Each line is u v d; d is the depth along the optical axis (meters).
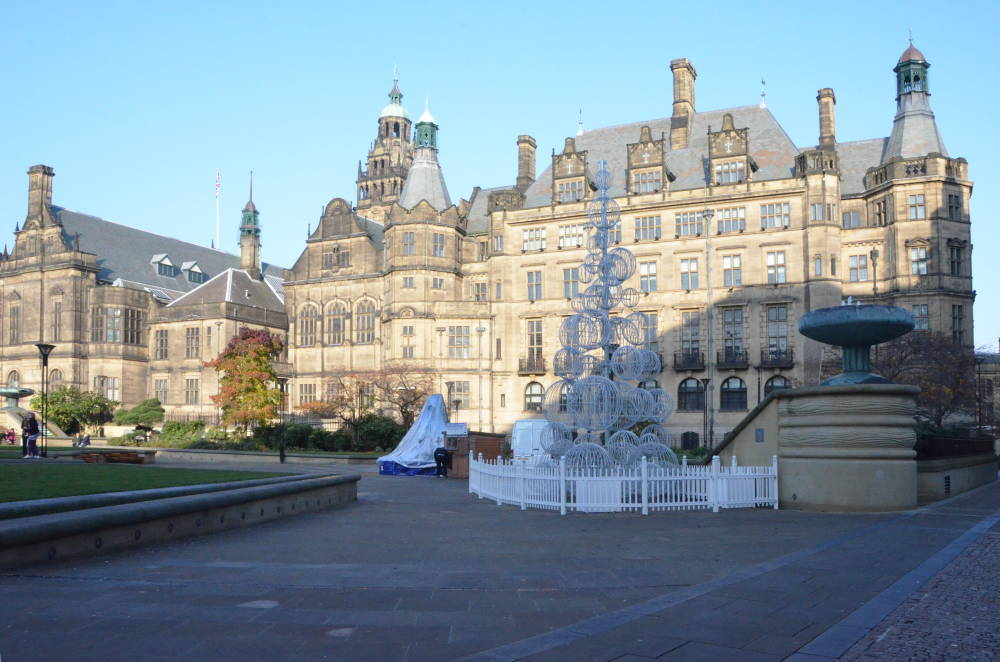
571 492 27.75
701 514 26.55
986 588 14.55
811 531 22.31
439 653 10.56
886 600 13.50
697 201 79.94
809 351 74.75
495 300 87.50
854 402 27.28
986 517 25.30
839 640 11.15
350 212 98.81
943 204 74.44
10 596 13.41
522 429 50.75
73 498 18.80
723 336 78.12
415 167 95.12
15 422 83.44
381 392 84.62
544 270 85.94
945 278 73.75
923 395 56.78
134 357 101.31
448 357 87.00
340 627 11.78
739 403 77.19
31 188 103.88
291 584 14.83
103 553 18.03
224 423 80.19
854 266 77.94
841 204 79.94
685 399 79.06
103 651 10.44
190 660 10.15
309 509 28.44
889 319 27.62
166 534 20.38
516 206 89.00
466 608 13.07
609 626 11.87
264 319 101.38
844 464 27.22
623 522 24.73
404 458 51.56
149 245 115.94
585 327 32.16
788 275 76.31
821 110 80.44
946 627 11.88
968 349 67.44
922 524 23.52
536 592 14.37
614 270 31.89
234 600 13.39
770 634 11.48
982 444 44.72
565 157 87.56
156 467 36.16
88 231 107.88
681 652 10.62
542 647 10.79
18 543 15.55
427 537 21.64
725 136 80.88
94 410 93.00
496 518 26.12
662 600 13.55
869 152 83.12
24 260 103.31
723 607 13.06
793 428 28.45
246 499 23.80
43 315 101.69
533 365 84.81
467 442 48.72
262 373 78.44
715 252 79.19
